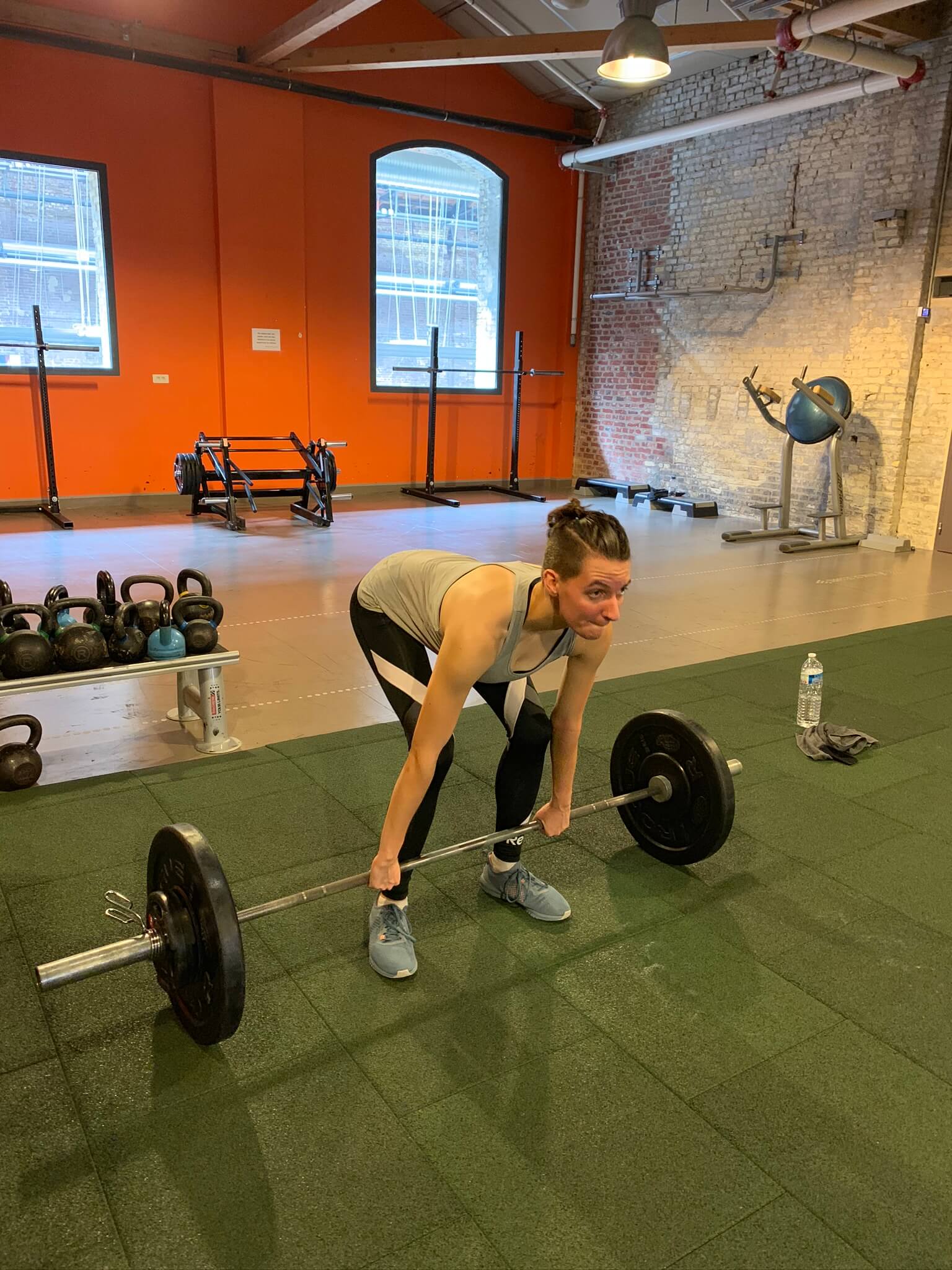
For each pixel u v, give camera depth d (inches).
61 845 92.9
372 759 115.2
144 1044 66.6
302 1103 61.3
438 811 102.7
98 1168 55.9
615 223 366.0
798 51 224.4
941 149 250.4
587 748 121.3
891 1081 64.3
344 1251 50.8
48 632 111.7
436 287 358.3
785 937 81.0
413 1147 57.8
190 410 318.0
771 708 138.1
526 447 394.0
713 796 82.4
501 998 72.4
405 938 75.9
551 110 362.9
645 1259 50.5
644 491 349.1
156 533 271.1
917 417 268.8
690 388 343.0
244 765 113.0
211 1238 51.4
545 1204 53.9
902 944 80.4
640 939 80.4
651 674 152.6
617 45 172.6
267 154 307.3
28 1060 64.6
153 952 60.2
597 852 95.0
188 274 307.4
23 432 294.8
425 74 331.0
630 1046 67.3
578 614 57.5
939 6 245.3
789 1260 50.6
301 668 149.9
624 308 368.8
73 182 286.2
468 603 61.3
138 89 286.2
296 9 304.8
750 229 310.3
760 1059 66.2
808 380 298.8
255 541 261.3
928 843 98.0
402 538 267.7
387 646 73.0
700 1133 59.3
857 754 120.6
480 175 356.8
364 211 332.5
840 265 283.0
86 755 115.9
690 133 308.5
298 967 75.8
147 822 98.0
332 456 291.1
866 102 267.4
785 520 287.0
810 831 100.3
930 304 260.2
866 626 186.2
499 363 377.1
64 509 304.0
